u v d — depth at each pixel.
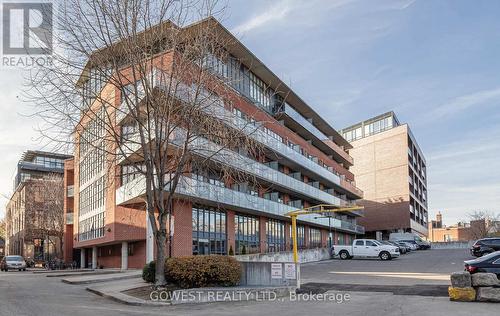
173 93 18.34
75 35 17.11
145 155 18.06
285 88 50.09
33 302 15.88
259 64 43.00
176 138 19.56
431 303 15.05
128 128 21.64
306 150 55.38
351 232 71.38
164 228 18.08
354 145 93.69
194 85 19.53
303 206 54.72
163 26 18.61
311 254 42.19
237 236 39.53
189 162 21.69
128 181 32.19
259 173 40.03
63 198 54.94
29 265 59.69
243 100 39.38
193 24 18.77
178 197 30.44
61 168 76.69
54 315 12.84
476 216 106.56
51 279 27.98
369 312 13.38
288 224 51.00
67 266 49.69
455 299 15.52
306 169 53.03
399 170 84.56
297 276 18.58
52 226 54.19
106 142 21.16
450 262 35.69
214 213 36.47
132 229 34.78
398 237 75.56
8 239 86.06
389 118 88.44
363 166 91.00
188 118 18.02
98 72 18.92
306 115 61.66
